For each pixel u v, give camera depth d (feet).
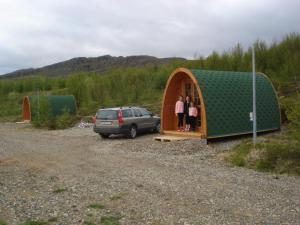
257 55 96.94
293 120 37.83
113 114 64.49
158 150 48.49
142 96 120.67
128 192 28.37
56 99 113.29
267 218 22.11
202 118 53.52
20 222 22.45
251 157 39.73
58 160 43.88
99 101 126.31
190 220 22.09
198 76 55.67
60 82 197.26
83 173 35.86
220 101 55.47
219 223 21.49
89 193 28.48
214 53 106.11
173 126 63.72
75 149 53.26
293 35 101.86
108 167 38.52
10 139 69.26
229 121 55.93
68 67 534.37
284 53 95.61
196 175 33.76
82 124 92.22
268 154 37.91
